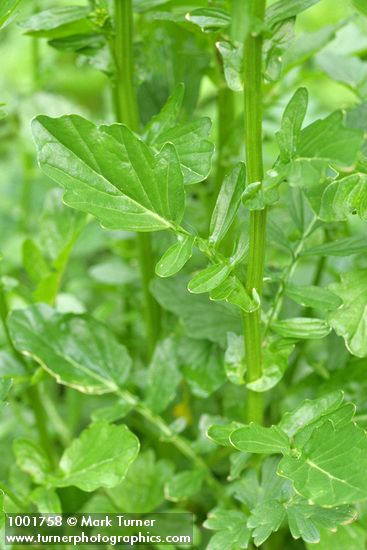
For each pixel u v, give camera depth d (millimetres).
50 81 810
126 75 498
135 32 611
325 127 397
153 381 521
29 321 514
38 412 555
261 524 429
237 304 432
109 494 536
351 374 517
